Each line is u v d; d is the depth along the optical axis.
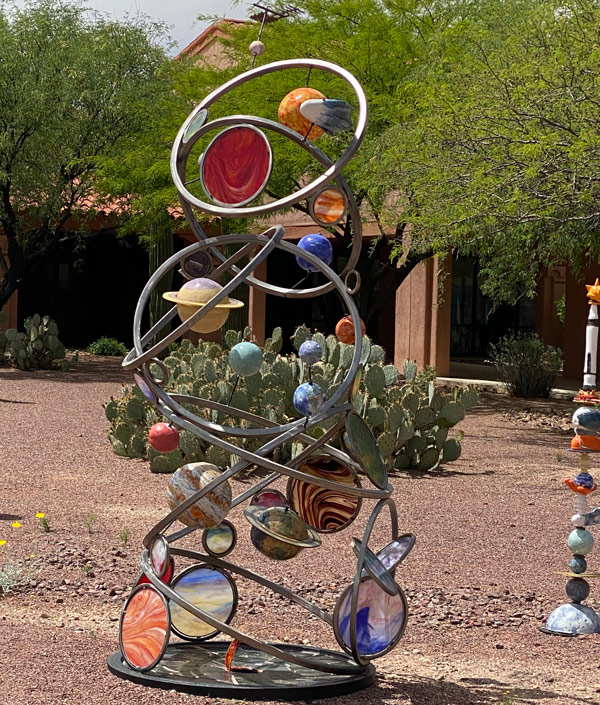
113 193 23.19
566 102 11.76
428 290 23.02
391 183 15.12
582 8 12.09
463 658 5.17
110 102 24.28
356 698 4.38
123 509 8.75
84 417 15.14
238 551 7.43
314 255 4.68
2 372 22.41
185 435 10.53
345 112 4.45
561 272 31.50
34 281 33.19
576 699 4.51
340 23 18.23
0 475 10.21
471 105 12.67
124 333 32.44
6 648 4.89
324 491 4.84
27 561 6.79
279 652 4.46
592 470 11.80
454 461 12.30
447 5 18.44
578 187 12.42
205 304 4.54
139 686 4.37
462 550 7.67
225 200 4.60
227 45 19.80
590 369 5.89
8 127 23.64
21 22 24.22
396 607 4.62
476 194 12.83
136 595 4.58
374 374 11.62
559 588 6.65
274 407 10.88
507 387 21.02
